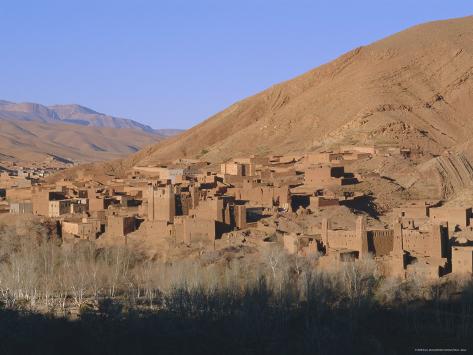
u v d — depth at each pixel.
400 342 96.62
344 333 97.19
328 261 116.62
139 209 159.00
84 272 125.25
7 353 96.94
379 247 120.88
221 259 125.19
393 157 199.38
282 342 97.75
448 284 108.25
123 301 111.62
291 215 145.88
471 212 135.38
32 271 123.88
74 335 101.50
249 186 163.38
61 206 165.38
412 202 158.62
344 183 172.12
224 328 101.50
